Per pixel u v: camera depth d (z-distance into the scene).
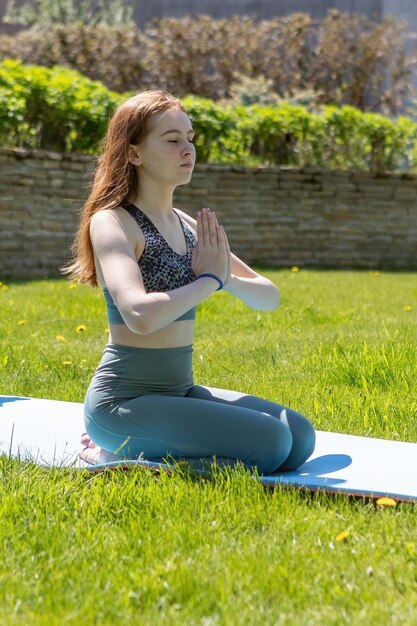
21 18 27.09
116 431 3.53
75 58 17.27
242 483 3.27
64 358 6.07
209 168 13.06
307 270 13.09
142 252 3.48
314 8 18.34
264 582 2.57
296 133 13.73
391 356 5.55
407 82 17.00
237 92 15.54
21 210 11.54
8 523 2.92
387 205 13.98
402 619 2.38
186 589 2.53
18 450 3.67
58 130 12.15
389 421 4.41
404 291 10.33
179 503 3.15
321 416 4.52
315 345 6.51
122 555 2.77
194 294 3.36
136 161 3.55
